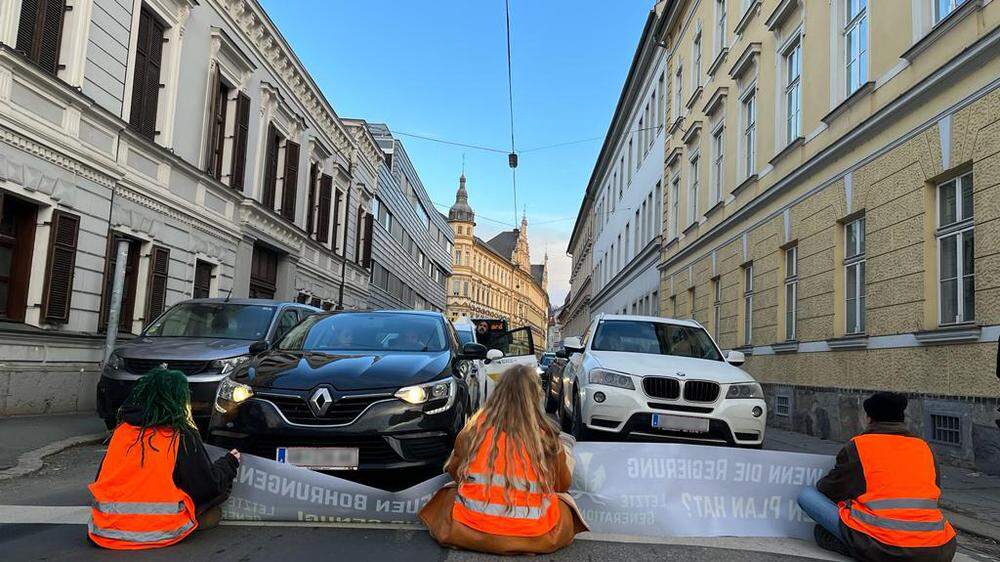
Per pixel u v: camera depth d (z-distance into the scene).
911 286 9.15
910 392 8.98
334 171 28.89
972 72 8.02
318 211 26.48
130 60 12.52
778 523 4.72
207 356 8.00
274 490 4.52
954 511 5.80
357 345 6.41
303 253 24.86
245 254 18.91
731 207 17.47
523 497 3.81
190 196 15.44
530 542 3.79
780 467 4.82
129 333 13.02
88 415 10.66
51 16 10.34
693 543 4.44
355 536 4.22
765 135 15.21
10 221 10.12
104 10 11.62
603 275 46.03
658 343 8.83
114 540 3.82
